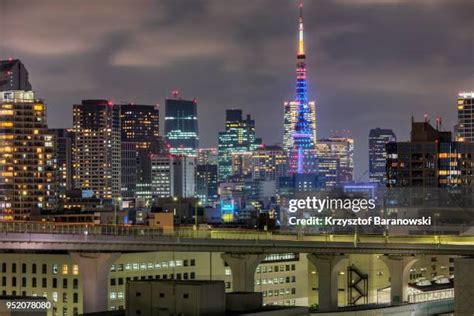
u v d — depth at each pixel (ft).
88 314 655.35
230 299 639.76
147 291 617.21
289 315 652.07
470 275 406.82
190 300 603.26
